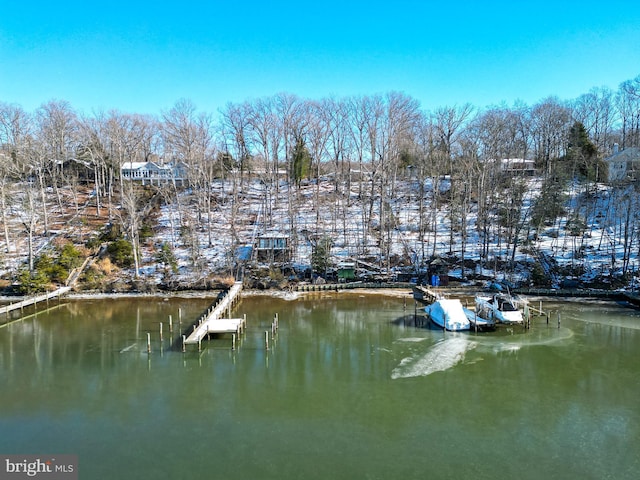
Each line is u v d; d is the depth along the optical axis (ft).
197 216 228.63
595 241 191.72
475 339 111.96
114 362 97.60
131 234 190.90
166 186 250.37
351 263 185.88
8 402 79.00
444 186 257.96
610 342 108.99
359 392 82.33
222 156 261.44
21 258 181.27
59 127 273.33
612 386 84.53
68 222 215.51
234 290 154.30
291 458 62.23
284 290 169.99
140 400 79.51
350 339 112.88
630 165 227.40
